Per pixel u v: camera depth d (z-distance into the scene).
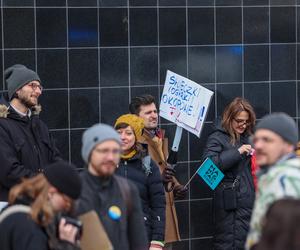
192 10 12.88
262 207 6.67
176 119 11.89
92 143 7.51
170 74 11.95
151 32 12.68
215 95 13.08
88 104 12.45
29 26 12.10
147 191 10.01
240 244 11.55
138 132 10.02
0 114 10.04
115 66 12.54
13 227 6.76
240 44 13.18
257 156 7.23
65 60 12.30
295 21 13.47
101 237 7.44
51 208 6.79
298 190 6.58
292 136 7.15
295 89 13.55
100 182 7.59
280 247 4.93
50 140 10.47
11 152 9.92
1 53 11.99
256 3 13.22
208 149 11.67
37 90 10.23
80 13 12.33
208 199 13.15
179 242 13.05
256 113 13.36
